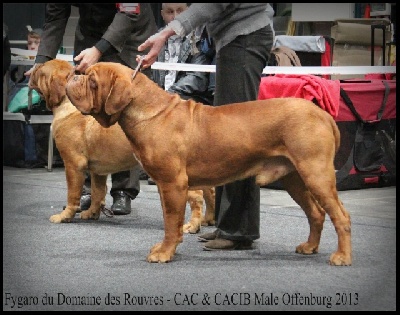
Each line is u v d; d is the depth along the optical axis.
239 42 5.30
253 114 4.88
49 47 6.99
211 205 6.60
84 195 7.31
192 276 4.63
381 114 9.10
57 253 5.32
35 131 10.91
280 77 8.60
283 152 4.84
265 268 4.85
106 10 6.95
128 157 6.44
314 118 4.79
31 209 7.36
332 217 4.88
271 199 8.27
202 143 4.87
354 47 10.34
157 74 9.67
